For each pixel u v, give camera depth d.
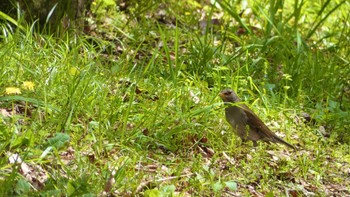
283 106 13.74
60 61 12.60
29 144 9.87
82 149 10.52
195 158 11.15
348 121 13.94
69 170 9.48
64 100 11.41
